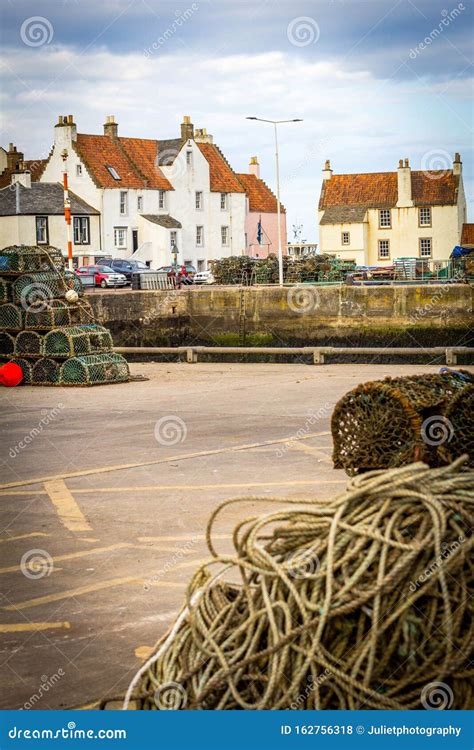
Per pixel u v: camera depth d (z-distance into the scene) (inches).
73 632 273.0
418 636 172.4
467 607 172.6
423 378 294.7
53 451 577.9
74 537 379.6
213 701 181.5
